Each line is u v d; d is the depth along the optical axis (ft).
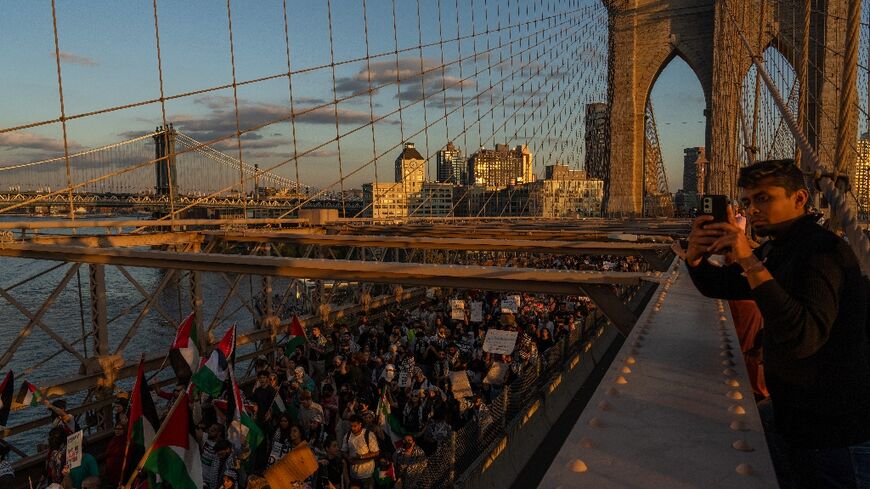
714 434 5.03
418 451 30.83
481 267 22.08
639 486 4.07
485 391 40.40
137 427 30.94
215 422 38.27
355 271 25.40
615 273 19.40
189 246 50.01
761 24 44.50
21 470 37.06
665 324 9.73
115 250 34.24
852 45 15.26
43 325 39.01
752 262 5.86
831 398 5.91
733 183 70.23
